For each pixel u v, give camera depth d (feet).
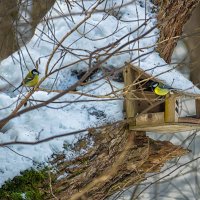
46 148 33.94
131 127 36.19
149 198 67.56
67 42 40.14
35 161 33.35
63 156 34.04
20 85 36.68
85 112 36.58
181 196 69.15
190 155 69.31
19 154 31.86
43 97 37.22
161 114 35.40
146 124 35.65
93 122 35.94
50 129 34.99
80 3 41.96
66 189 33.78
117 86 37.76
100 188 36.88
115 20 41.14
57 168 33.60
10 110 36.22
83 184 34.73
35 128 34.99
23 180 32.45
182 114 65.92
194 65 58.18
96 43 39.91
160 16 40.96
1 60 40.24
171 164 67.97
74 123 35.55
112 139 35.83
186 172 66.54
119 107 37.06
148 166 39.14
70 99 37.40
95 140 35.29
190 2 40.65
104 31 40.40
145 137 38.19
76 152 34.50
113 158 35.94
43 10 37.24
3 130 35.45
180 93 34.83
